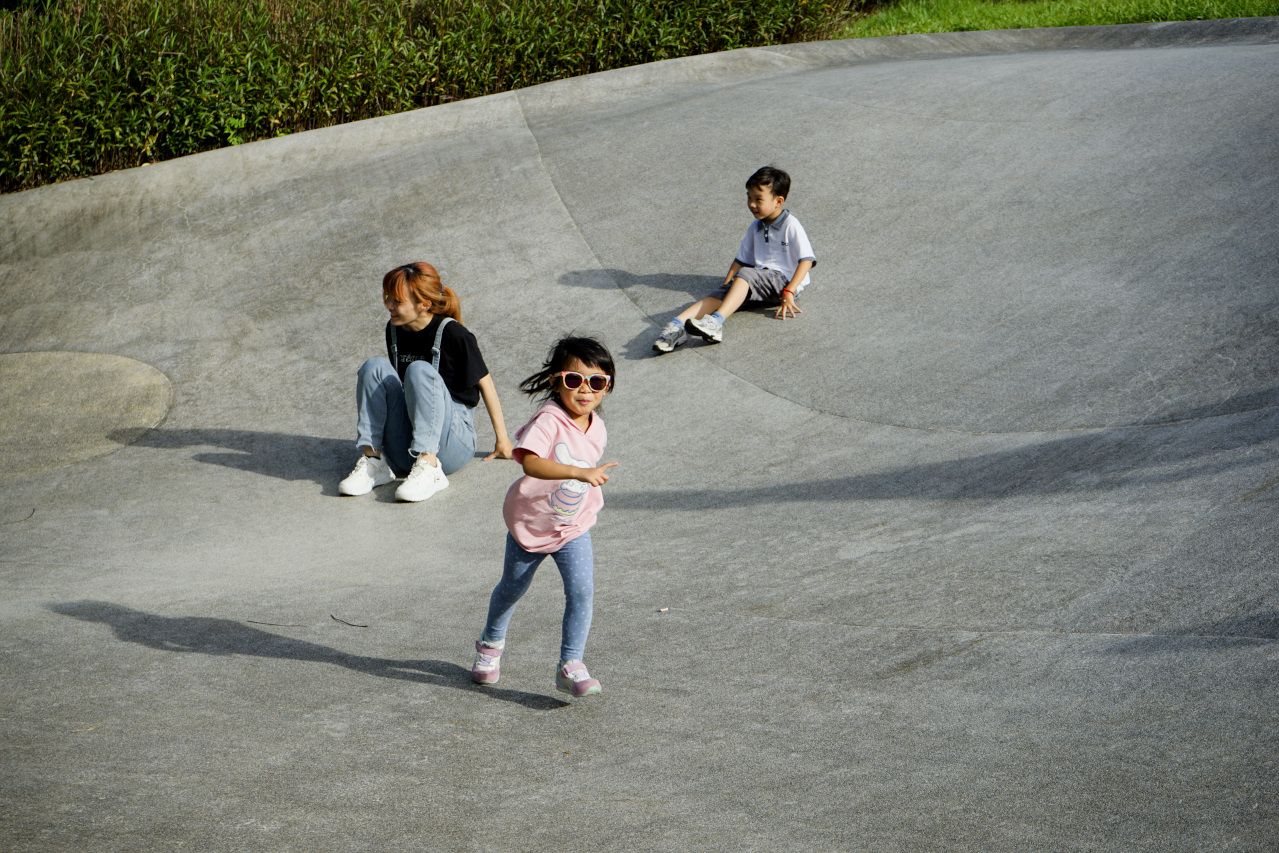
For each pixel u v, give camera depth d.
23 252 9.02
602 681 3.45
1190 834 2.24
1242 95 8.77
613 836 2.37
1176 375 5.69
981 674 3.22
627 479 5.77
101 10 10.68
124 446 6.58
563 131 10.23
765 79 11.39
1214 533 3.88
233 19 10.77
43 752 2.75
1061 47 12.93
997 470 5.12
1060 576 3.85
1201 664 3.02
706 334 6.95
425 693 3.37
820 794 2.57
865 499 5.09
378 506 5.75
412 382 5.67
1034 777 2.56
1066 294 6.80
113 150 10.12
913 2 16.12
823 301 7.38
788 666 3.46
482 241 8.62
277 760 2.79
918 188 8.43
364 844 2.30
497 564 4.81
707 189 8.92
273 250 8.82
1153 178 7.86
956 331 6.71
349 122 10.96
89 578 4.74
